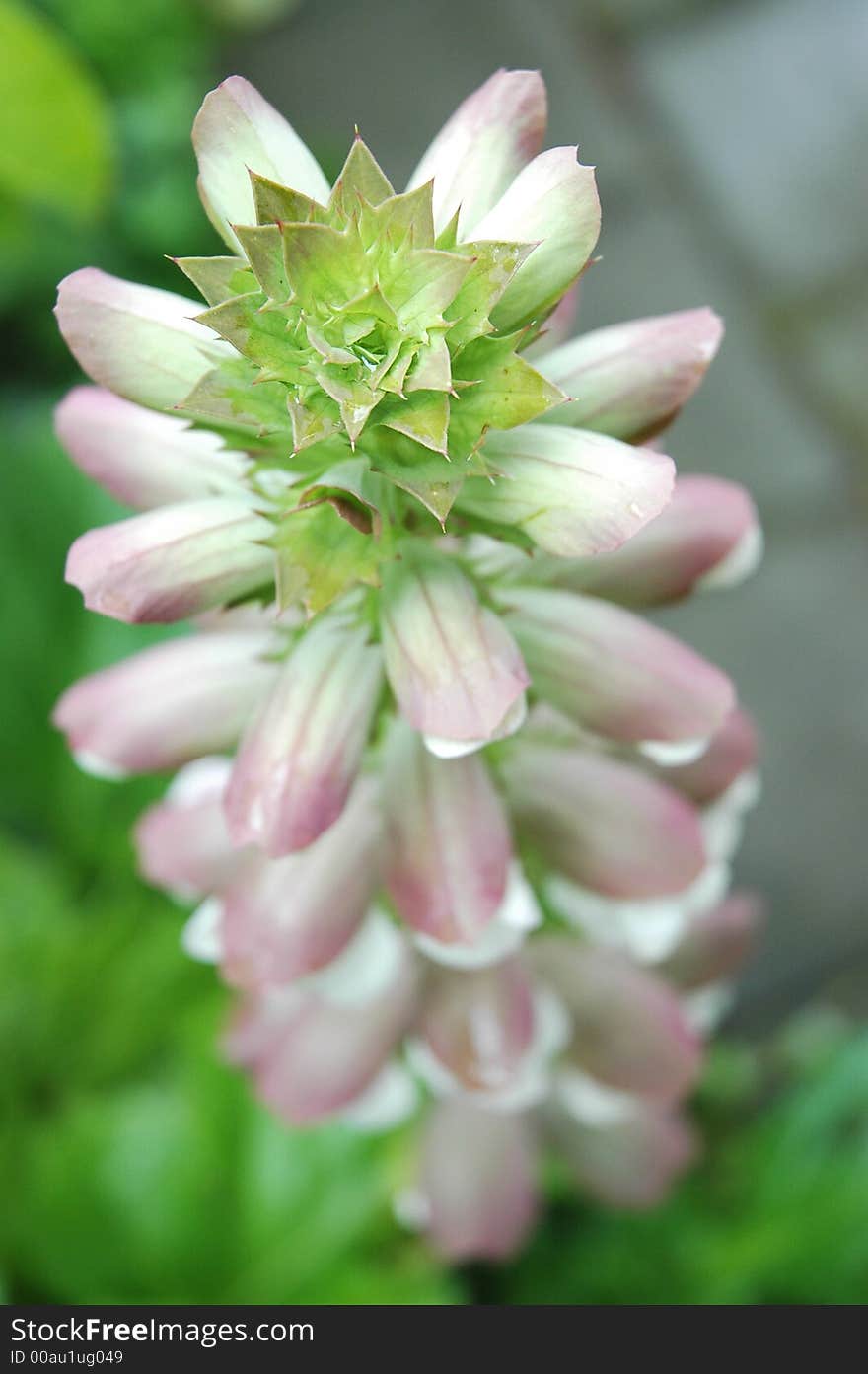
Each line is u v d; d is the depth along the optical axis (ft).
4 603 2.40
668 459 1.13
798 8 4.63
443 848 1.27
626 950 1.52
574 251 1.12
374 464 1.13
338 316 1.09
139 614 1.16
